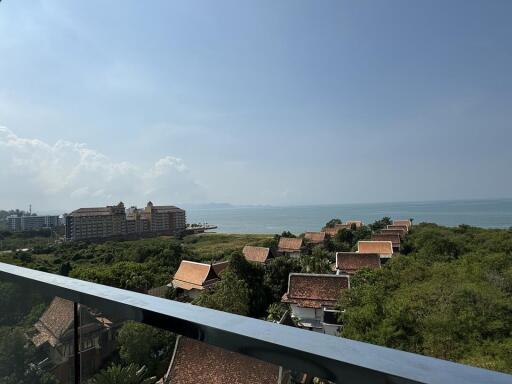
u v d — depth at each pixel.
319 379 0.77
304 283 26.67
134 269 31.98
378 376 0.68
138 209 105.75
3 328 1.80
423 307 17.83
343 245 53.34
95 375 1.38
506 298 17.80
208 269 34.34
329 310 23.97
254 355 0.89
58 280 1.59
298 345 0.81
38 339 1.64
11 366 1.73
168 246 46.38
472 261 29.12
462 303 17.73
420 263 29.67
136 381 1.24
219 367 1.02
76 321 1.48
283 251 52.75
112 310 1.30
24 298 1.75
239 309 20.09
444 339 15.56
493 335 15.77
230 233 113.62
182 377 1.12
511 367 13.16
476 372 0.65
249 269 26.98
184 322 1.05
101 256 46.38
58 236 83.06
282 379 0.84
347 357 0.74
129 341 1.26
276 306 24.27
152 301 1.22
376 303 18.72
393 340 16.08
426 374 0.65
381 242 44.69
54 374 1.55
